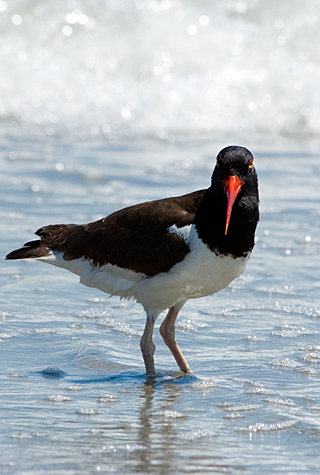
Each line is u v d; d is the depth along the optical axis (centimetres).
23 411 802
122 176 2012
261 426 769
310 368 953
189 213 919
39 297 1234
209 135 2581
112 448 710
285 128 2661
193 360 994
